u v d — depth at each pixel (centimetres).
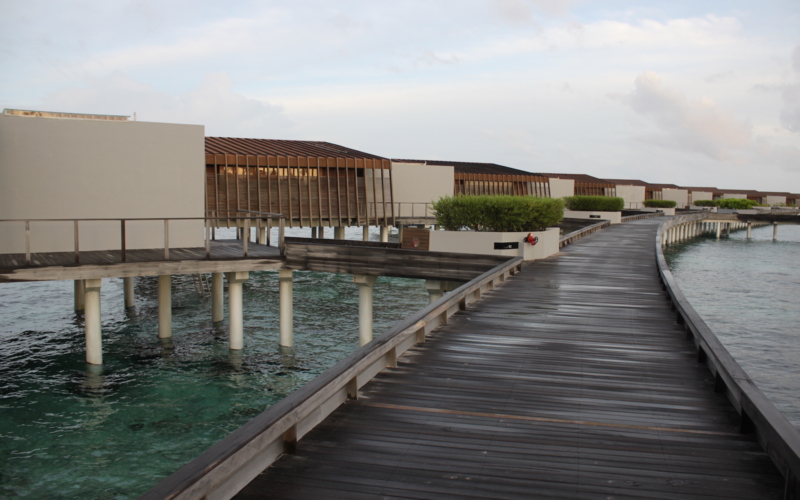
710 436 448
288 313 1424
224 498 341
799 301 2125
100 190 1434
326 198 3114
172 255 1360
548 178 4966
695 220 4891
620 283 1238
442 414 487
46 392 1091
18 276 1107
